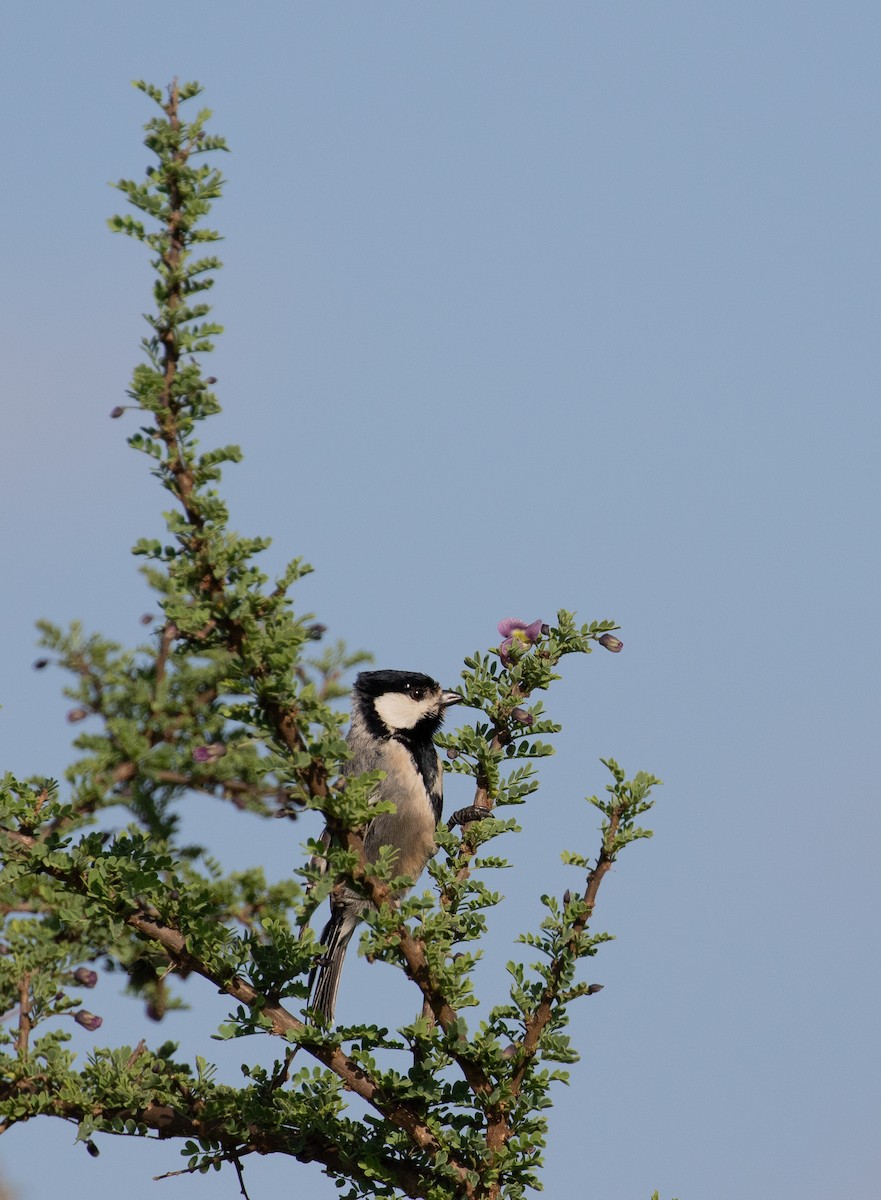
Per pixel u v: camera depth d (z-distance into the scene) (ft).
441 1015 27.55
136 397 23.98
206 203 24.18
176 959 27.43
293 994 27.89
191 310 23.97
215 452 24.34
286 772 25.39
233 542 24.57
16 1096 26.35
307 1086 27.84
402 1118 27.55
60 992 26.94
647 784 28.19
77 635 24.81
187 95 24.48
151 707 24.62
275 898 27.43
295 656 24.47
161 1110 27.53
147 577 24.58
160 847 27.61
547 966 27.76
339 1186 28.14
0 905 26.53
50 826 27.40
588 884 27.96
